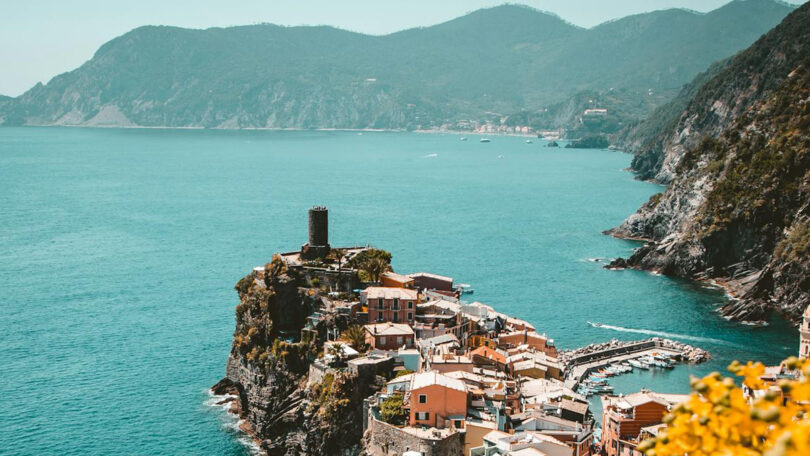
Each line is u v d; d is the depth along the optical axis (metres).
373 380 141.00
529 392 140.38
